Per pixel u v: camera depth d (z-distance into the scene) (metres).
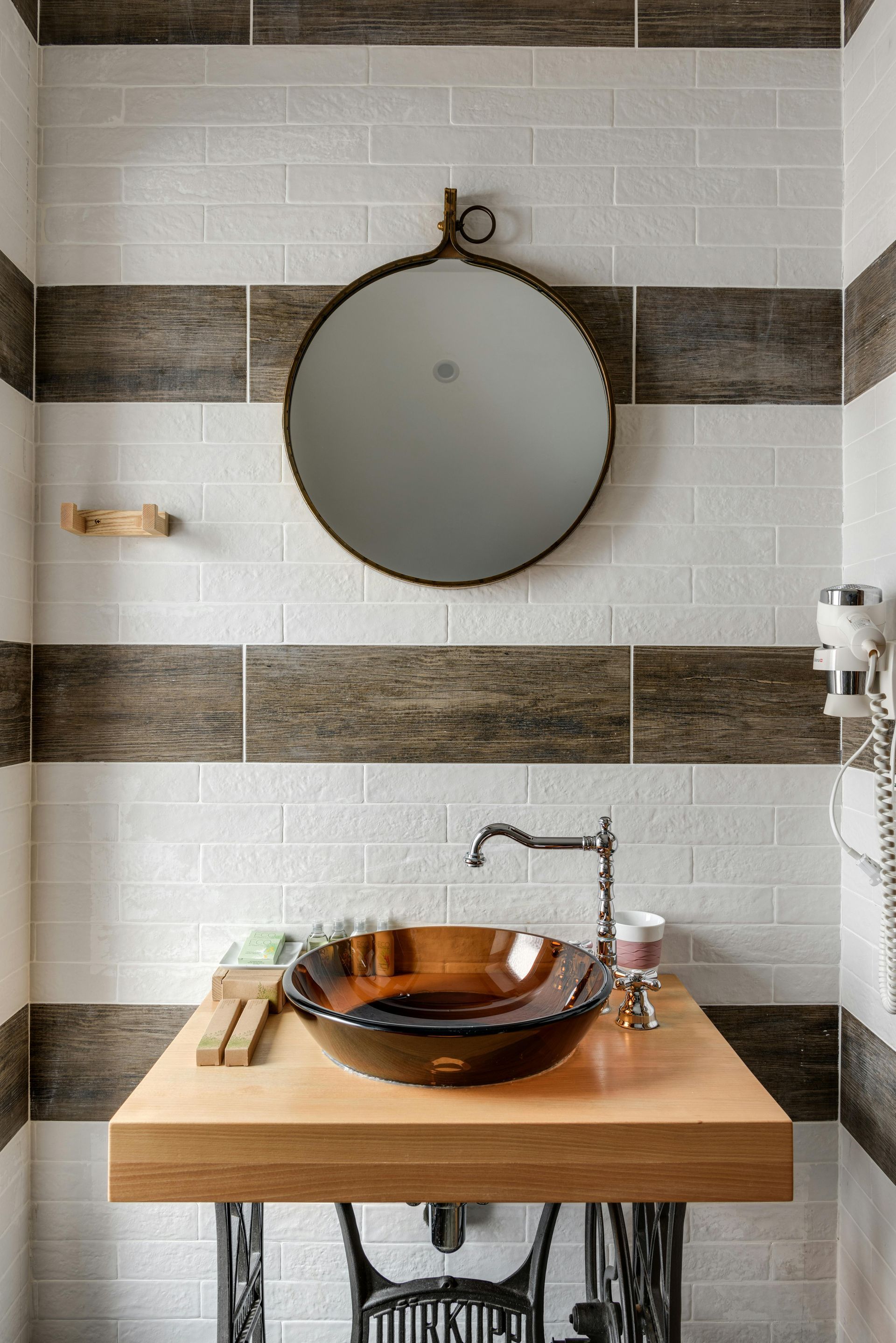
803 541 1.71
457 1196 1.15
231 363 1.70
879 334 1.58
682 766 1.71
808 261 1.71
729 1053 1.35
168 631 1.71
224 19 1.71
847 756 1.69
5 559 1.61
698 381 1.71
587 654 1.71
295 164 1.70
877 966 1.57
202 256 1.71
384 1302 1.53
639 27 1.71
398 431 1.67
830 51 1.71
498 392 1.67
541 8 1.71
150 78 1.71
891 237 1.54
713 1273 1.71
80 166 1.71
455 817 1.70
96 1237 1.69
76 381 1.71
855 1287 1.63
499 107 1.71
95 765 1.70
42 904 1.70
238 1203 1.46
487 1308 1.56
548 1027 1.16
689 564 1.71
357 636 1.70
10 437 1.62
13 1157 1.63
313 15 1.71
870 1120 1.59
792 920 1.71
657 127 1.71
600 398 1.67
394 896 1.70
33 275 1.70
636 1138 1.15
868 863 1.49
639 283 1.71
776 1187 1.15
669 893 1.71
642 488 1.71
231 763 1.70
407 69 1.71
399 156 1.70
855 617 1.48
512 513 1.67
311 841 1.70
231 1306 1.33
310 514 1.70
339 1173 1.15
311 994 1.36
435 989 1.54
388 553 1.68
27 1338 1.68
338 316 1.67
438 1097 1.21
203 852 1.70
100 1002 1.70
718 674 1.71
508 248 1.71
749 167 1.71
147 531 1.62
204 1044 1.31
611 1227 1.64
